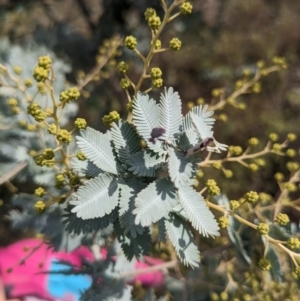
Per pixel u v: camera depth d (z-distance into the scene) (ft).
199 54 1.90
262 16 2.06
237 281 1.01
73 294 0.98
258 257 0.83
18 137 1.05
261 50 2.02
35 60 1.10
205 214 0.59
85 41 1.57
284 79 2.00
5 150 1.02
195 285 1.06
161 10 1.53
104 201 0.59
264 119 1.89
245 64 2.00
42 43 1.34
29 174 1.02
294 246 0.67
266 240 0.73
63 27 1.54
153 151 0.60
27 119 1.03
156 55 1.84
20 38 1.59
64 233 0.81
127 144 0.61
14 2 1.68
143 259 0.69
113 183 0.60
